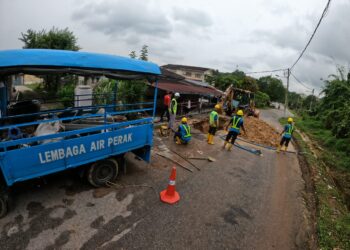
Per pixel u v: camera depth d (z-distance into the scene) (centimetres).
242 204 512
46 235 354
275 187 631
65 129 495
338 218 499
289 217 487
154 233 382
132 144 550
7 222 376
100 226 385
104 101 1033
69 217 400
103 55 444
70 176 545
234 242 386
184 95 1975
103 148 486
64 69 438
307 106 5972
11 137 403
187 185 570
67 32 2056
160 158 723
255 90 4403
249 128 1377
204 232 400
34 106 590
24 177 382
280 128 2012
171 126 1063
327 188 664
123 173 587
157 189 527
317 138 1680
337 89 1888
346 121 1264
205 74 5238
